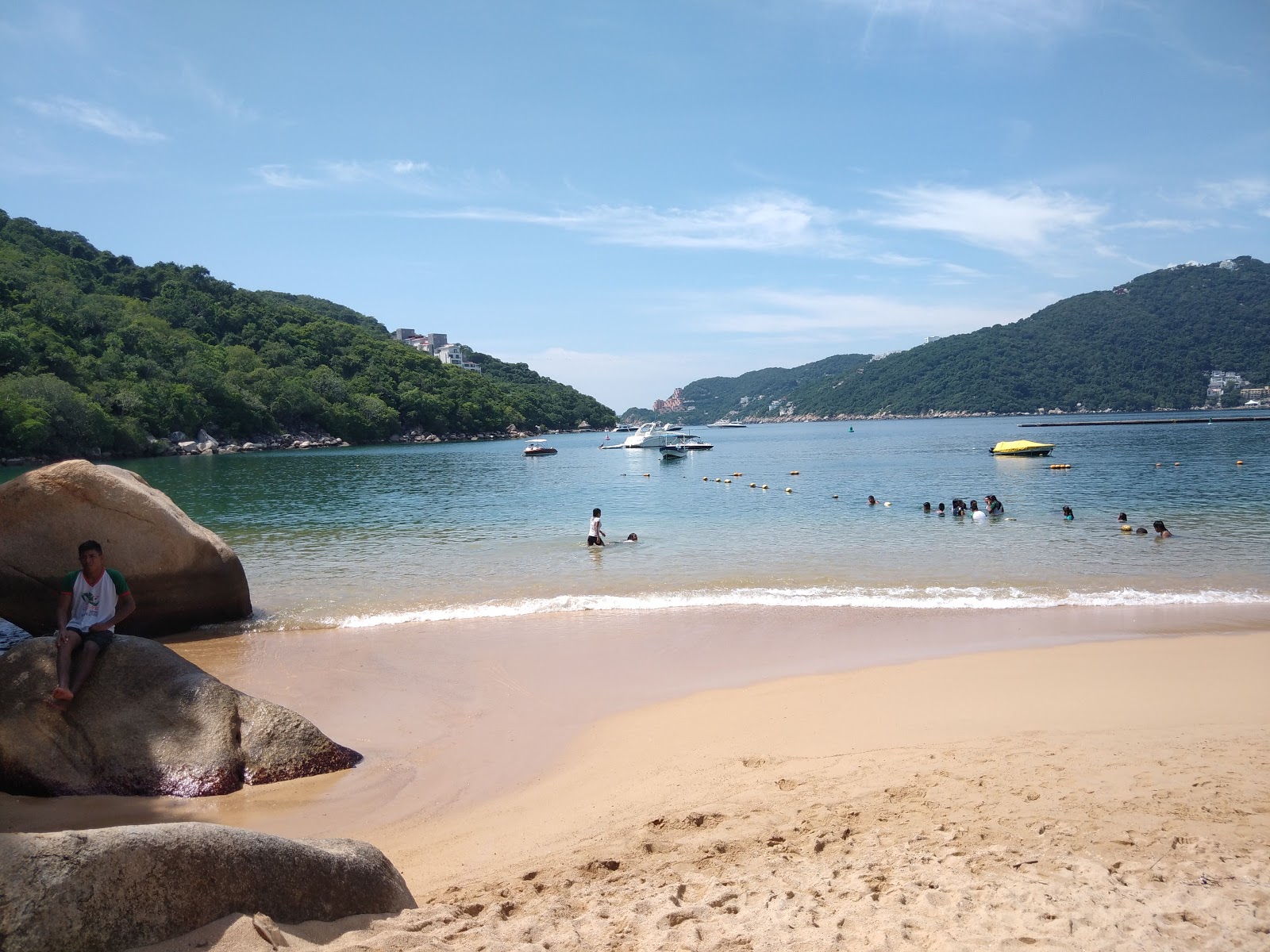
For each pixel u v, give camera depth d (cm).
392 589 1508
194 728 689
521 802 633
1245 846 461
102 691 693
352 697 905
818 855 488
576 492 3747
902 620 1226
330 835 583
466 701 889
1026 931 373
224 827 364
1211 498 2766
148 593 1172
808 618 1246
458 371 16300
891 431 14388
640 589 1474
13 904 288
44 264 11006
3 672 680
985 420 19388
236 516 2748
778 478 4441
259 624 1252
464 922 404
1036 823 509
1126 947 356
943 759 643
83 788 646
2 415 6525
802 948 369
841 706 824
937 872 446
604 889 455
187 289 12569
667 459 6769
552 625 1223
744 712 823
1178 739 665
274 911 357
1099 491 3125
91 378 8312
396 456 8206
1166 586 1438
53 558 1112
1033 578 1527
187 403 8956
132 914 311
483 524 2505
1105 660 968
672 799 610
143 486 1251
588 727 802
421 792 659
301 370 12350
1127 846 469
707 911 413
